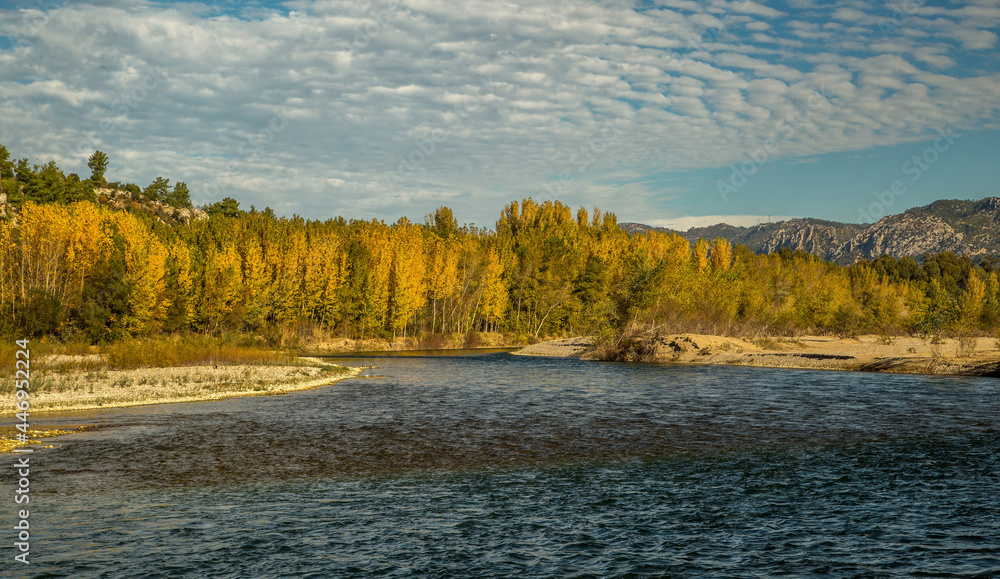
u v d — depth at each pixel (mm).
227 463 18984
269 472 18000
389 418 27297
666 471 18234
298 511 14562
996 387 36125
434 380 44188
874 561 11578
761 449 20969
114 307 63906
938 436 22578
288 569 11258
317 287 88562
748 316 80125
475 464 19109
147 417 27016
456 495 15891
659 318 71000
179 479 17156
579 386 39969
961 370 42969
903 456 19641
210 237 99250
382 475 17812
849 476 17438
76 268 64625
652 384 40812
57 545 12258
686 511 14617
